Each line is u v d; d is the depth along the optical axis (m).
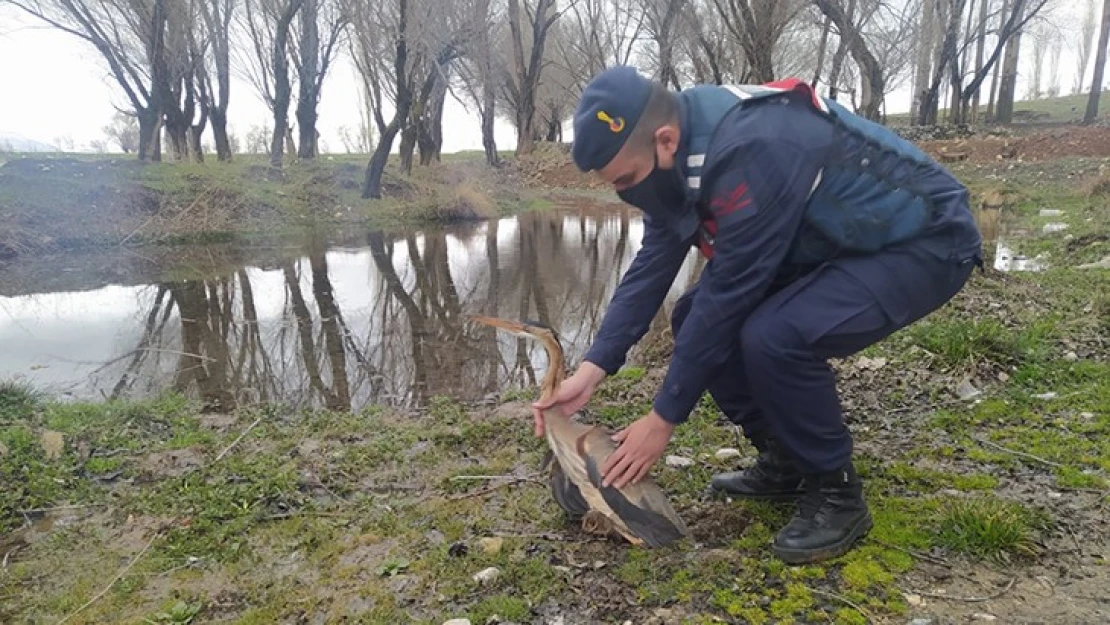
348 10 17.27
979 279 6.66
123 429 4.20
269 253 11.72
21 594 2.71
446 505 3.22
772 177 2.19
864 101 27.39
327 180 17.23
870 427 3.85
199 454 3.89
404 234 14.09
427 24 16.48
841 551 2.61
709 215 2.37
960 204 2.44
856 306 2.38
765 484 3.04
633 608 2.42
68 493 3.47
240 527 3.09
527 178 27.22
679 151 2.29
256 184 15.88
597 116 2.23
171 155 22.34
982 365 4.49
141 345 6.48
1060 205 13.02
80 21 15.39
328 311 7.72
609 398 4.54
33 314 7.72
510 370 5.63
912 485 3.15
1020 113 29.80
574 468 2.79
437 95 26.06
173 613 2.53
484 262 10.77
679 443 3.73
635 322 2.87
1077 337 5.00
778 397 2.49
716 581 2.52
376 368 5.71
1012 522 2.65
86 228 12.34
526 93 30.59
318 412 4.59
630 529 2.74
